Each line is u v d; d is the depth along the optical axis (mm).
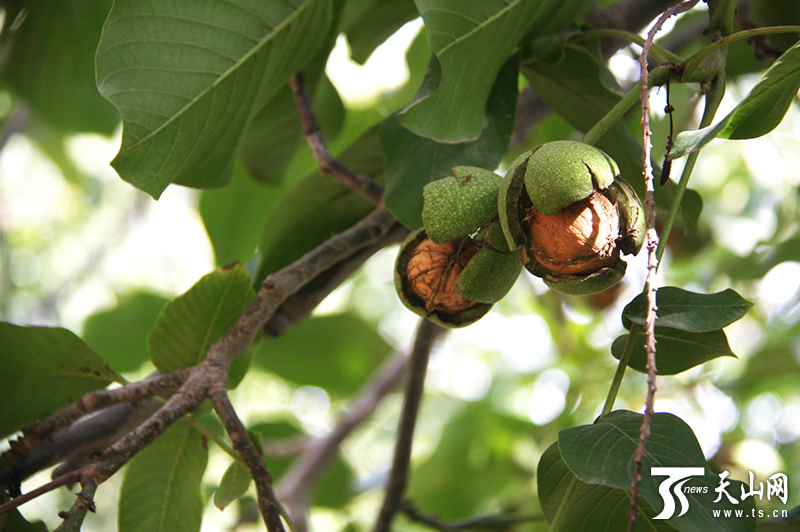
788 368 1369
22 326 738
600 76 786
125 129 730
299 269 765
